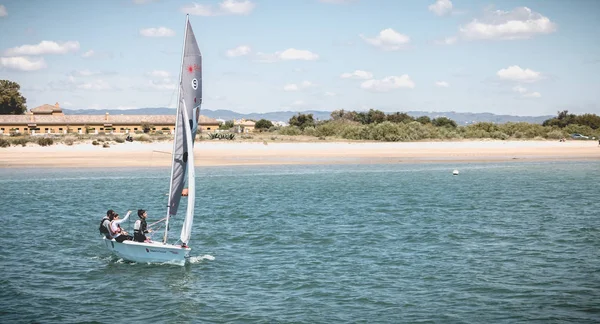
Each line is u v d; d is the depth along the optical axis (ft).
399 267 79.77
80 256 85.66
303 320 60.59
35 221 113.60
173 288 70.90
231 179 190.29
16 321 60.03
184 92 75.20
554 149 330.54
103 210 127.75
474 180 188.85
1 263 81.56
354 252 88.12
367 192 157.17
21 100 526.57
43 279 74.18
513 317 61.11
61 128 437.99
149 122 455.63
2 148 277.85
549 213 122.31
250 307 64.44
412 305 64.75
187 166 78.79
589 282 72.54
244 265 81.00
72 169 219.61
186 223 79.05
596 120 533.55
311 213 122.72
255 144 320.91
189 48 74.79
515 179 191.93
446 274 76.23
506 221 112.98
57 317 61.31
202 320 60.80
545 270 77.87
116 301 66.33
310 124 524.11
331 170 222.28
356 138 373.20
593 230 103.45
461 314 62.03
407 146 331.36
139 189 164.45
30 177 195.11
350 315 61.87
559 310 63.00
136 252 81.15
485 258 84.33
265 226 108.17
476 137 406.82
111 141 307.17
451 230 104.17
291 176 200.44
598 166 242.58
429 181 185.57
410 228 106.22
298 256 85.87
